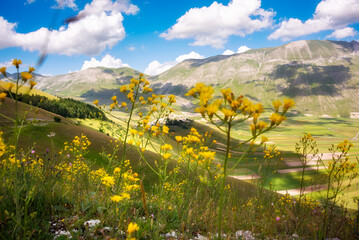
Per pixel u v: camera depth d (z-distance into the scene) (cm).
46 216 338
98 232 311
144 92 379
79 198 412
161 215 386
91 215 378
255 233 383
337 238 375
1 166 312
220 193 228
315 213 479
